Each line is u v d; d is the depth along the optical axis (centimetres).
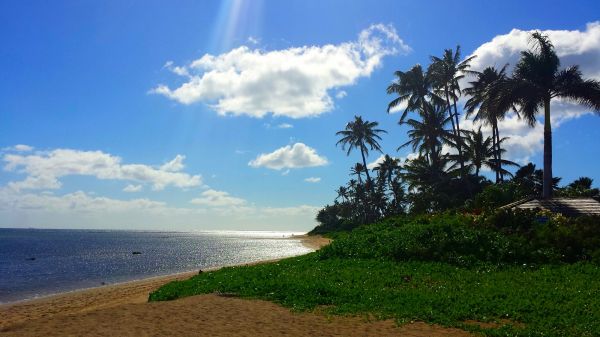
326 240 8744
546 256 2008
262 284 1742
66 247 9750
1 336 1094
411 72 5362
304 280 1795
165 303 1498
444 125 5372
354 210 10562
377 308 1374
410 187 5428
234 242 12900
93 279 3784
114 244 11506
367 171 7512
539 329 1152
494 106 3344
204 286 1844
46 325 1194
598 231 2133
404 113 5509
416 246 2223
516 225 2389
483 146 5156
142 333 1113
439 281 1747
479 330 1157
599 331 1124
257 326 1188
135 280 3625
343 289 1605
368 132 7369
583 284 1600
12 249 8794
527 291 1520
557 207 2730
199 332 1127
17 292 3016
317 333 1129
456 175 5100
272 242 12219
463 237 2228
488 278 1762
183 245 10906
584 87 3139
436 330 1166
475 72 5266
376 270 1992
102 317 1285
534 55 3244
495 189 3478
